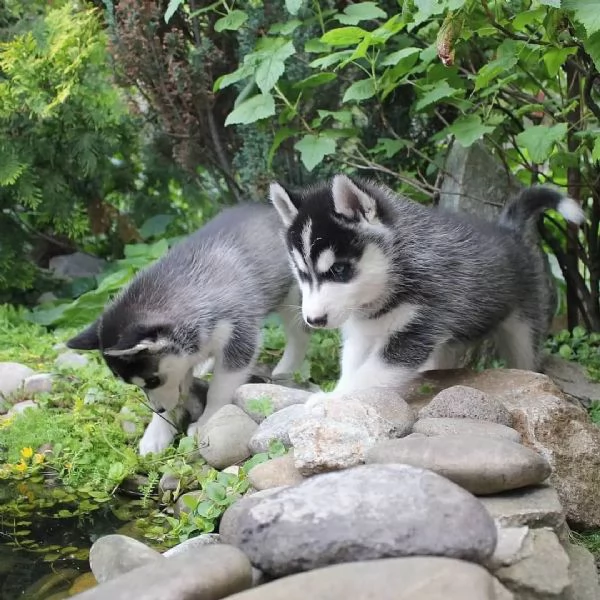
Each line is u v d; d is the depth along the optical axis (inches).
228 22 81.0
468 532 46.3
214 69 89.7
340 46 79.3
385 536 46.4
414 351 65.9
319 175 86.4
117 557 52.1
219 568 46.4
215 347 71.2
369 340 67.6
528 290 71.5
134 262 98.0
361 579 44.4
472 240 67.9
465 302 66.6
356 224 63.5
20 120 98.3
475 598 43.2
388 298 65.0
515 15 68.6
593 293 84.2
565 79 80.4
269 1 84.1
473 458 51.5
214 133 89.4
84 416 71.4
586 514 56.2
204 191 102.7
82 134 99.2
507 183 81.1
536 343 72.9
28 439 69.3
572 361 77.7
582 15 60.9
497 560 47.9
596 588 49.6
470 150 80.7
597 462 57.5
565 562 48.4
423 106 74.6
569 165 75.4
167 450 67.4
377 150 82.0
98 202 107.2
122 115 100.3
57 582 55.5
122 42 85.7
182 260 72.6
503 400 60.9
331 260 63.2
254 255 74.6
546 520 51.2
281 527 47.6
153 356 67.2
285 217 66.3
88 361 81.8
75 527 61.1
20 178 98.6
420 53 75.7
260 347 73.7
